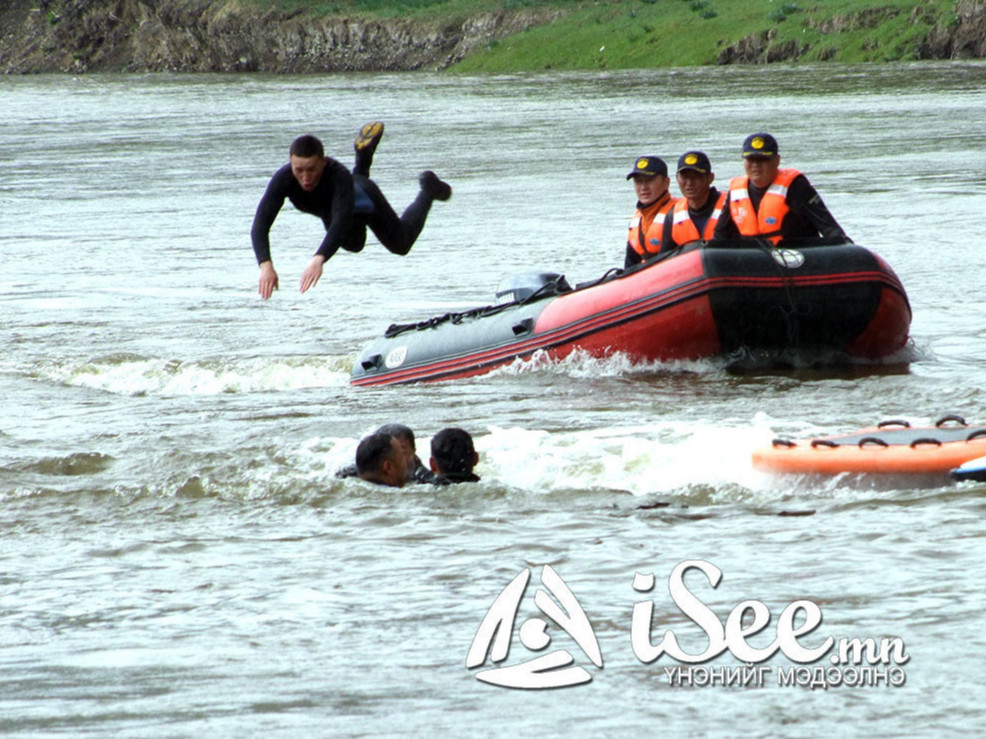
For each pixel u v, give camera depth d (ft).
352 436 108.27
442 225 277.64
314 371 146.30
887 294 128.16
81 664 56.13
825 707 48.75
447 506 82.53
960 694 49.19
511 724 48.24
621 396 120.26
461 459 87.20
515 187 350.64
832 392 118.73
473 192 342.23
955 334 147.43
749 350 129.59
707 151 417.49
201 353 155.94
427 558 70.69
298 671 54.29
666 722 48.06
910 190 304.50
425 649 56.54
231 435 109.60
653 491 83.35
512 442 97.86
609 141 470.39
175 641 58.90
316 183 97.04
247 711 50.19
